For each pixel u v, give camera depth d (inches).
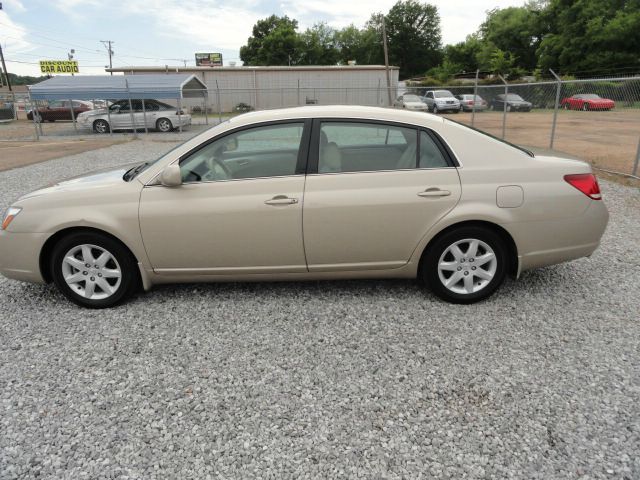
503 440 89.1
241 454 86.8
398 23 3029.0
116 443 89.7
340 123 138.3
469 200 134.4
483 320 134.3
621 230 219.8
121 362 116.6
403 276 144.6
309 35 2736.2
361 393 103.5
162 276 143.5
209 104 1323.8
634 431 90.5
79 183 147.0
